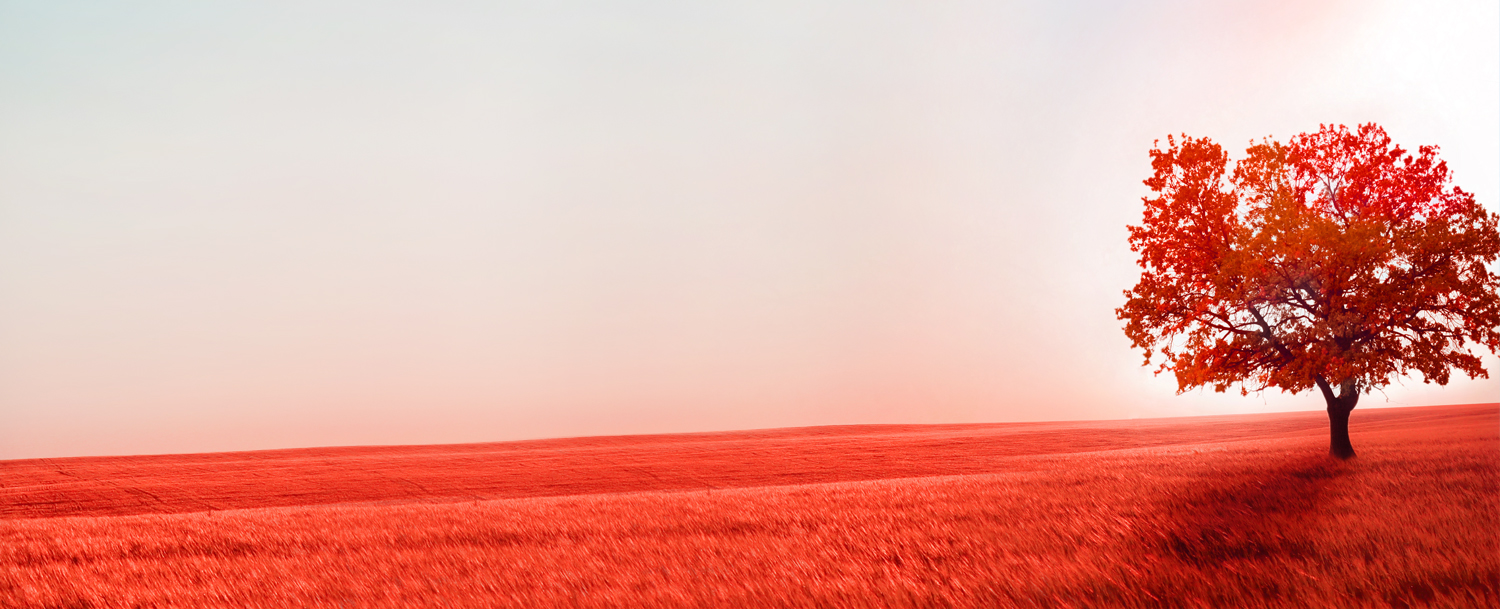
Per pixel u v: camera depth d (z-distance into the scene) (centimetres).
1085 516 1370
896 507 1792
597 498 2591
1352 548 983
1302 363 2212
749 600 926
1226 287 2305
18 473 5916
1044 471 2784
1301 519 1201
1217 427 7669
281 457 7675
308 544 1592
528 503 2470
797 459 5878
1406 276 2150
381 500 4397
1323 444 3294
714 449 6906
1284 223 2173
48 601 1155
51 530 1944
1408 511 1202
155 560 1472
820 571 1053
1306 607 762
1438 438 3078
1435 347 2098
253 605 1073
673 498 2373
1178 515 1304
